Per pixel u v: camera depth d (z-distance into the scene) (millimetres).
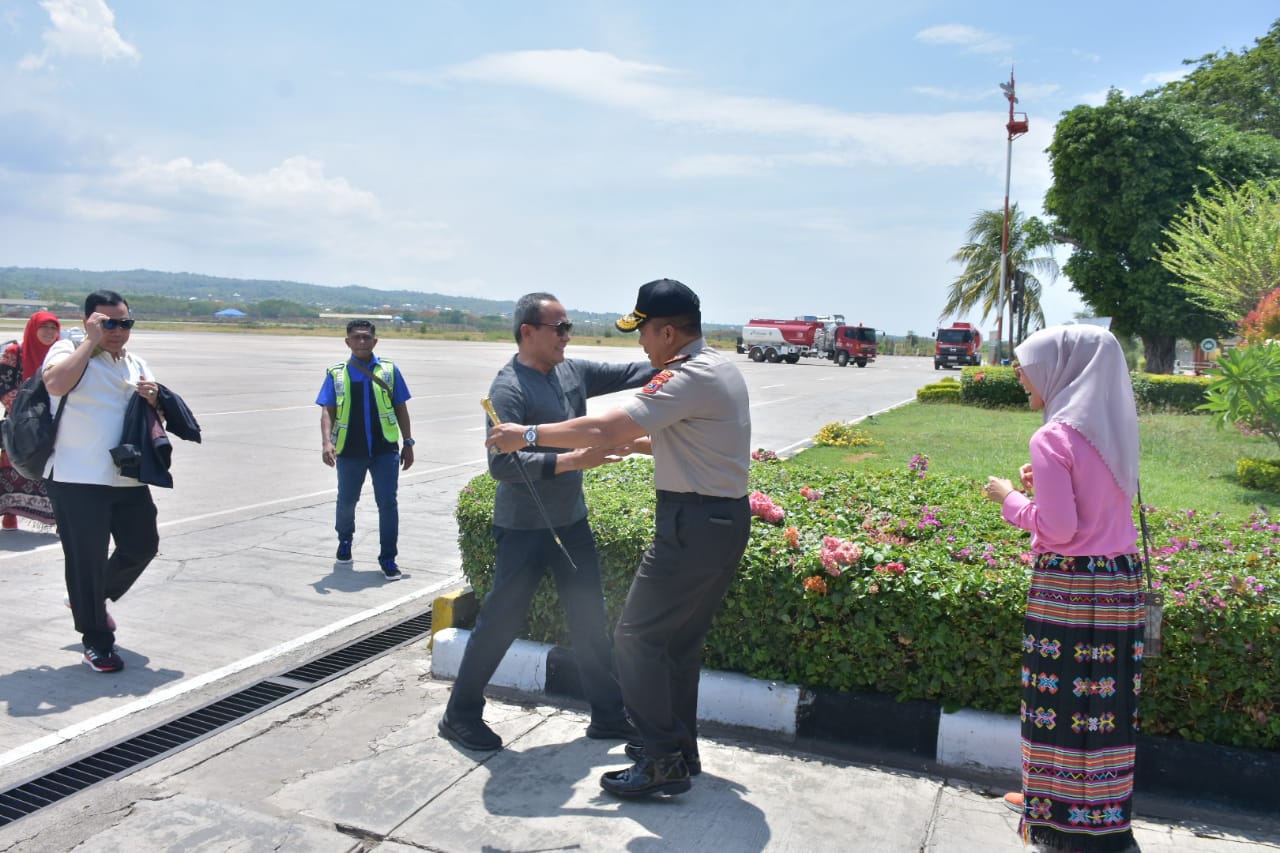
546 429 3221
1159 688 3395
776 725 3836
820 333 49938
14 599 5785
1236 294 20047
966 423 17828
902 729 3668
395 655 4930
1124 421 2773
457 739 3795
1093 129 28125
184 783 3486
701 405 3088
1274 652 3238
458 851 3014
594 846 3037
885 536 4223
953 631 3584
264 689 4469
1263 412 10484
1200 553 3928
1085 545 2770
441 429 15320
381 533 6496
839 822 3207
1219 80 35094
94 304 4480
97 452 4500
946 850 3035
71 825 3184
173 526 7879
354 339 6453
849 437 14297
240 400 19031
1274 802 3240
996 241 45250
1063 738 2801
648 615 3225
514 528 3717
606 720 3832
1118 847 2807
